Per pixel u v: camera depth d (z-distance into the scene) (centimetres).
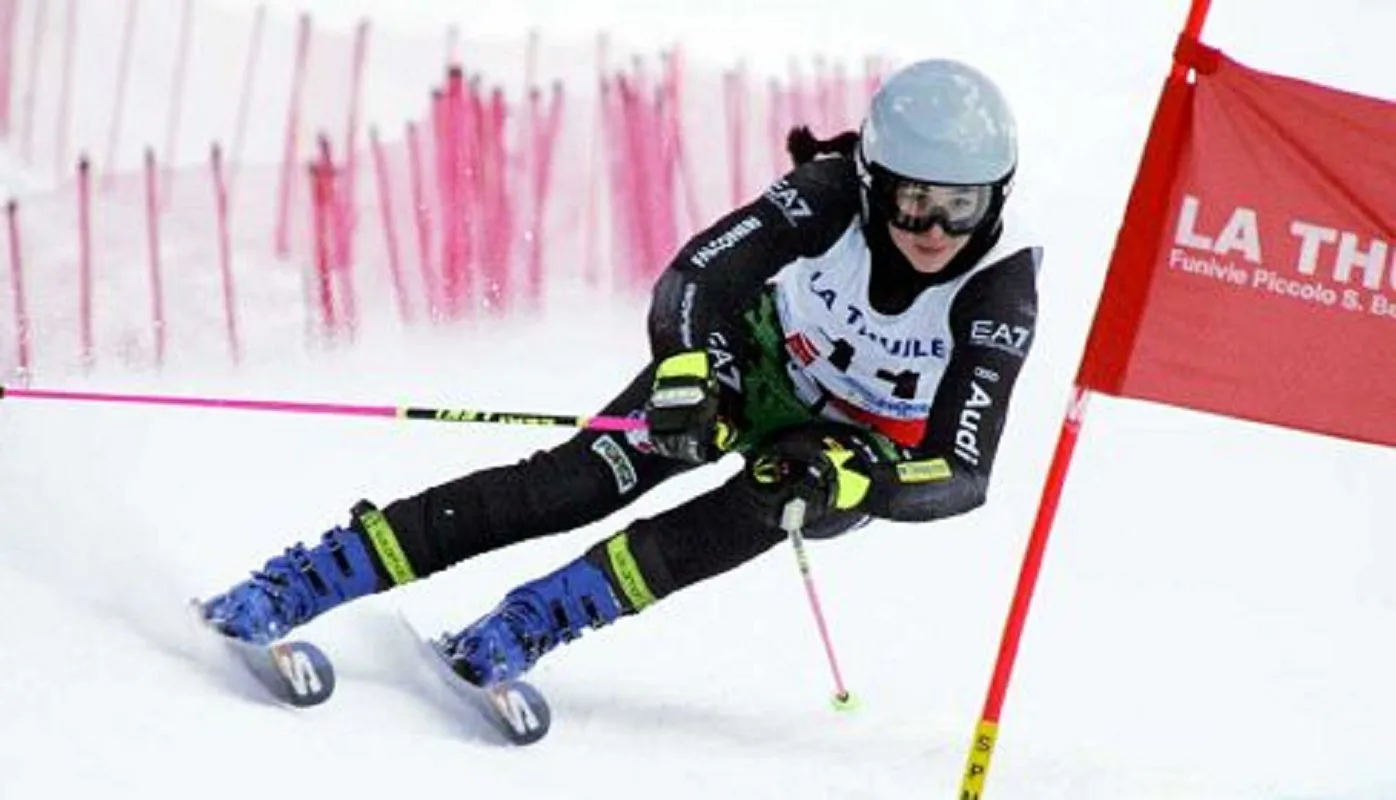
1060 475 1046
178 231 1856
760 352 1202
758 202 1164
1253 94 1029
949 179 1076
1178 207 1041
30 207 1833
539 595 1142
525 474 1173
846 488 1070
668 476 1202
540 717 1103
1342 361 1047
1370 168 1030
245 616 1102
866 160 1102
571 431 1742
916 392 1188
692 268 1134
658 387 1088
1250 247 1043
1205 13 1030
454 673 1123
